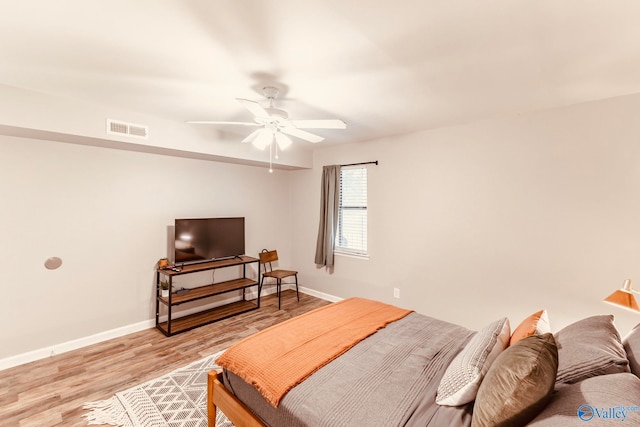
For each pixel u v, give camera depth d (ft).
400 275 12.60
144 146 10.27
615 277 8.06
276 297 15.97
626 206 7.88
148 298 11.76
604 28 4.92
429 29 5.01
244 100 6.41
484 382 3.99
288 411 4.61
